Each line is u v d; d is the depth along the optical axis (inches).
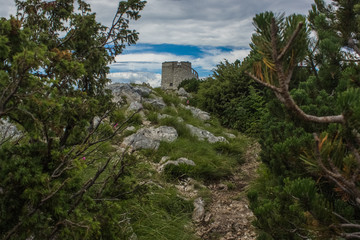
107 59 123.0
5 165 71.2
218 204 201.5
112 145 252.8
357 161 70.3
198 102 539.8
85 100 99.5
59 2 114.7
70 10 117.7
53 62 87.0
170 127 332.2
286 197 86.6
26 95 67.6
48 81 73.7
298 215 85.0
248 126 398.9
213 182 241.4
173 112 414.6
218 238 161.8
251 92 414.6
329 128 85.4
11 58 78.0
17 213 71.5
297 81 201.6
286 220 87.0
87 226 70.7
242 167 283.9
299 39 59.0
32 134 72.1
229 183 234.4
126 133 285.0
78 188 87.6
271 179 196.4
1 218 68.6
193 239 157.3
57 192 72.8
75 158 81.7
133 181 106.4
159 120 354.0
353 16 127.3
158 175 222.5
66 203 80.4
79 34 111.2
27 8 110.0
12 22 77.5
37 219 71.1
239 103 429.4
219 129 400.2
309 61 165.6
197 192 214.1
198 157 270.2
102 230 84.8
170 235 151.4
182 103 522.3
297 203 81.9
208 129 394.0
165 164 239.6
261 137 215.3
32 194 68.2
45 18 112.2
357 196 70.1
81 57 112.9
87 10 122.3
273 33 57.4
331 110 129.3
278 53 59.5
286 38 59.8
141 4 123.7
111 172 105.1
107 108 117.1
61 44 108.7
